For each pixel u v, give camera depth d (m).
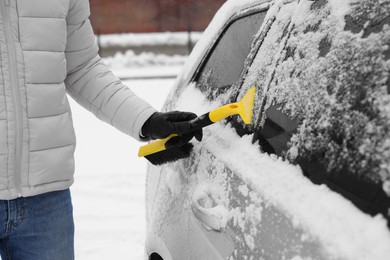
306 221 1.07
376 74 1.07
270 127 1.43
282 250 1.11
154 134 1.80
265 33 1.71
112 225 4.32
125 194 5.09
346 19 1.24
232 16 2.26
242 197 1.35
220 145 1.67
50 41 1.57
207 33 2.53
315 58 1.29
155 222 2.03
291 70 1.40
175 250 1.74
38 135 1.56
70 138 1.66
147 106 1.86
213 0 21.77
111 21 21.61
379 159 0.99
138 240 4.01
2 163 1.53
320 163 1.15
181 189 1.80
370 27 1.15
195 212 1.54
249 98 1.54
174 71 16.00
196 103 2.16
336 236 0.98
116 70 17.47
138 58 19.03
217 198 1.48
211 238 1.47
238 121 1.68
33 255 1.67
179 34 21.16
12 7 1.50
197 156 1.77
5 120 1.52
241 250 1.28
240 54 1.95
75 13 1.78
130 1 21.59
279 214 1.17
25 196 1.58
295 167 1.24
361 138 1.05
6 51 1.50
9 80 1.51
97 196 5.05
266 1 1.88
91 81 1.89
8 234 1.63
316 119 1.21
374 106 1.04
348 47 1.18
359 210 0.99
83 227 4.30
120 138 7.35
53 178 1.62
